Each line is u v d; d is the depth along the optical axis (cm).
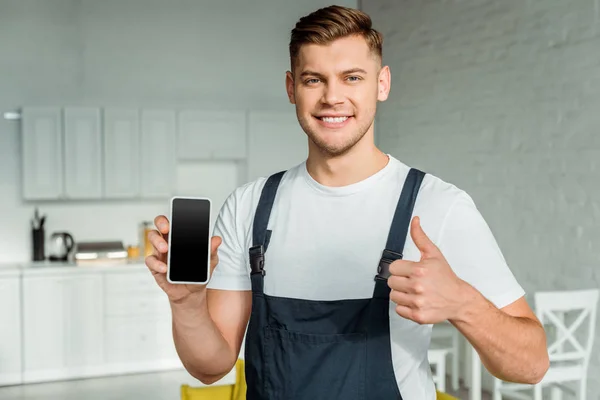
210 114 654
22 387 577
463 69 572
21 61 631
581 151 459
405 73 656
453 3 582
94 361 606
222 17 686
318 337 144
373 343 142
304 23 140
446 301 112
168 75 672
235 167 700
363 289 144
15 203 632
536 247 500
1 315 582
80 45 645
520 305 141
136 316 616
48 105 638
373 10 710
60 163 613
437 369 454
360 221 147
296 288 148
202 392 298
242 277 161
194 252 126
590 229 454
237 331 160
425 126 627
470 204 145
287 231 152
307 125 143
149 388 570
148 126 632
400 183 148
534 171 500
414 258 142
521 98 511
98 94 652
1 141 628
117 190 627
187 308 136
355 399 141
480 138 555
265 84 702
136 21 661
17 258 634
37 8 634
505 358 124
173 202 126
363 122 141
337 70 137
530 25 499
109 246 639
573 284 469
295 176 157
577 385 421
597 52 444
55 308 595
